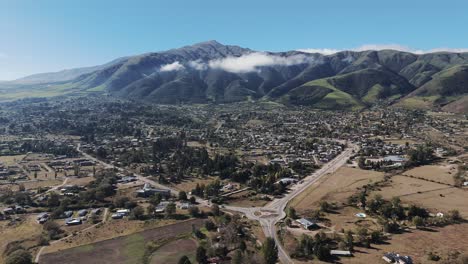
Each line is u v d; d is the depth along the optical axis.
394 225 168.62
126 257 154.75
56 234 179.00
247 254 146.50
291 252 149.00
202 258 144.88
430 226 171.12
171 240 170.12
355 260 140.12
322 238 157.38
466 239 155.25
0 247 169.25
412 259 138.38
